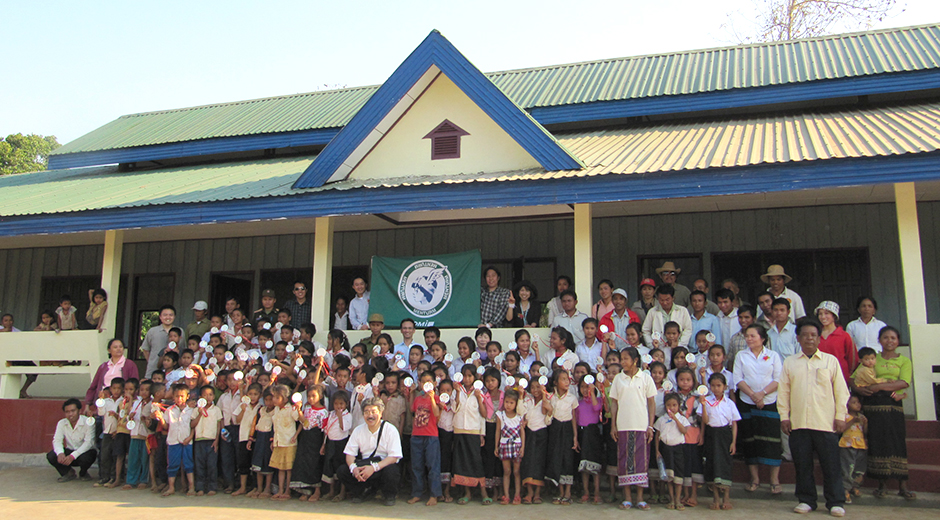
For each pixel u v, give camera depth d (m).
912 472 6.71
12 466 9.30
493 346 7.52
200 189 10.14
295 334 8.67
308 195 8.78
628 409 6.59
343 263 11.88
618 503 6.82
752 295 10.32
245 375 7.91
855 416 6.73
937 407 7.60
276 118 13.98
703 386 6.46
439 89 9.27
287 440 7.21
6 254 13.61
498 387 7.06
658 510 6.51
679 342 7.56
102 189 11.25
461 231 11.52
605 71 13.55
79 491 7.80
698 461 6.60
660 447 6.66
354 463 6.85
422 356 7.80
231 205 9.02
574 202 7.85
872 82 10.47
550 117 11.88
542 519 6.28
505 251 11.30
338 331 8.38
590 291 8.18
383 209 8.51
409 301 8.93
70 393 12.23
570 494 6.94
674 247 10.61
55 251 13.31
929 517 6.11
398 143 9.39
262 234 12.01
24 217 9.62
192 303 12.59
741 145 8.49
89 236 11.76
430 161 9.23
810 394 6.34
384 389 7.41
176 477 8.20
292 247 12.21
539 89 12.98
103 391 8.40
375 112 9.02
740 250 10.34
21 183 12.91
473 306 8.70
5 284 13.48
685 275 10.66
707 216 10.53
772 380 6.87
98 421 8.64
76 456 8.26
